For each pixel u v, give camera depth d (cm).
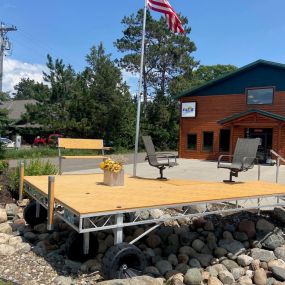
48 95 3831
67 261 517
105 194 558
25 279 459
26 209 677
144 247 590
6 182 871
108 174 655
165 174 1574
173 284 482
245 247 627
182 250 594
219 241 631
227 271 546
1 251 536
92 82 3703
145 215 676
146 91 4625
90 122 3609
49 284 448
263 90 2425
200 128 2712
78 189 604
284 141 2297
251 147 768
